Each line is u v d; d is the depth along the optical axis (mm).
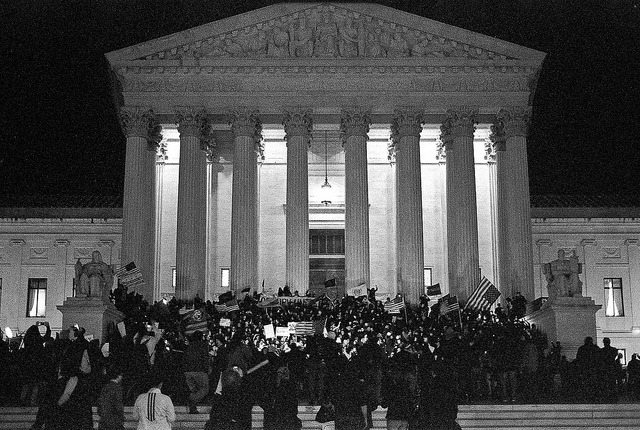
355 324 46875
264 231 68312
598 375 37406
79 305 44094
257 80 61062
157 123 62562
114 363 32594
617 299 72188
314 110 61562
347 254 59281
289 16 61250
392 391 26656
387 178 68875
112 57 60344
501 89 61250
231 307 50531
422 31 61406
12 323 71750
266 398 26422
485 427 33844
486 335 43688
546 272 48438
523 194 60125
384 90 61000
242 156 60344
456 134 60812
